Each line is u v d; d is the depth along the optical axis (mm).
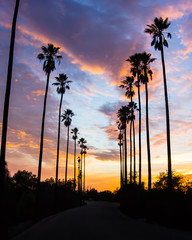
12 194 25797
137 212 25688
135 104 50344
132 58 33281
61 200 42000
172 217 18031
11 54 14898
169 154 21516
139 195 27938
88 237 11484
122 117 51500
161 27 24766
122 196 36594
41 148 26422
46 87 29141
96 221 20562
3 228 11672
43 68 29609
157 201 22422
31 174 53031
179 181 26891
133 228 16609
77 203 67375
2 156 13070
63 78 42312
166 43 24875
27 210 23156
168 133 22125
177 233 14844
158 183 28828
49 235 12109
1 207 12219
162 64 24062
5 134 13516
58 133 39094
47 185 44344
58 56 30609
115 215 29578
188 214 17625
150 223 20812
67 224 17672
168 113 22641
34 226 16812
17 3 15750
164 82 23422
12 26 15320
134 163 43031
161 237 12773
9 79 14492
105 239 10992
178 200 19203
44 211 29094
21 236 12070
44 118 27750
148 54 29625
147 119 26781
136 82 35406
